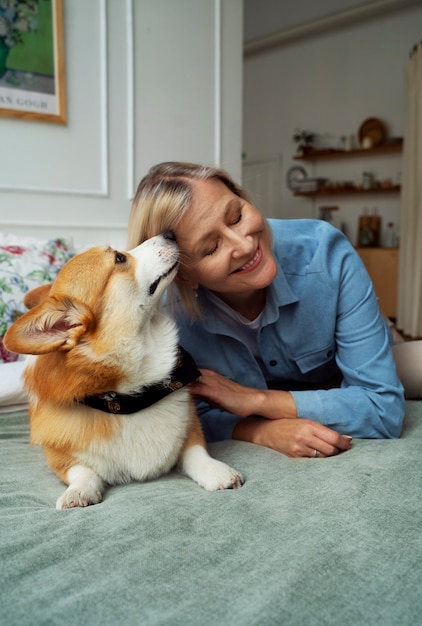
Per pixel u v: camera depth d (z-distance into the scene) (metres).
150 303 1.35
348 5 7.16
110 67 3.46
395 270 7.02
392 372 1.52
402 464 1.23
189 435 1.42
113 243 3.54
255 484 1.21
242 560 0.86
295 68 8.32
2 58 2.98
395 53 7.23
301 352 1.62
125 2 3.47
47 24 3.12
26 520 1.05
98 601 0.75
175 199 1.36
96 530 0.98
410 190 6.53
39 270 2.44
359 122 7.72
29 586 0.80
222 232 1.34
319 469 1.26
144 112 3.64
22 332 1.16
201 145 3.96
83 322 1.25
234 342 1.64
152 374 1.32
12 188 3.09
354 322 1.54
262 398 1.50
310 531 0.95
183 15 3.75
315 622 0.70
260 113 8.89
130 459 1.32
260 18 8.12
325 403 1.47
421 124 6.35
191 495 1.16
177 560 0.86
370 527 0.95
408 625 0.70
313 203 8.42
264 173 8.96
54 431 1.31
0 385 1.92
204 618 0.71
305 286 1.56
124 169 3.59
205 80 3.92
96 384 1.26
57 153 3.29
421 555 0.86
